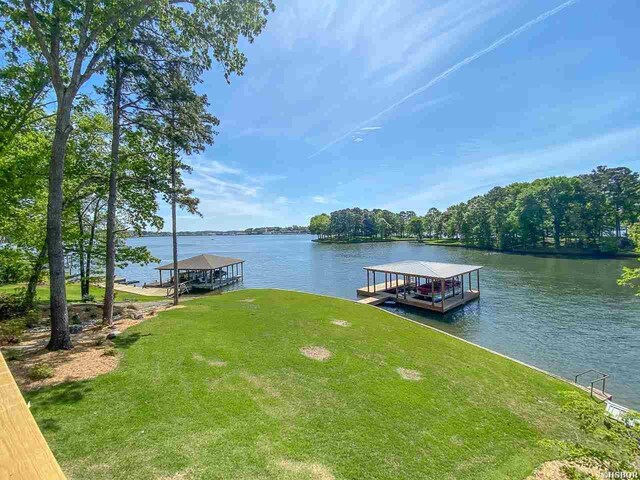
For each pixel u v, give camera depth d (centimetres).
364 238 10800
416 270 2464
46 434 486
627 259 4303
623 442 446
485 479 495
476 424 649
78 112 1210
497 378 892
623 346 1531
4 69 866
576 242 5178
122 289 2961
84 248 1559
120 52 1021
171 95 1171
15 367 700
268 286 3356
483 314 2114
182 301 1830
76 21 759
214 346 943
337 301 1792
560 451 476
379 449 540
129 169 1332
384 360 938
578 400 519
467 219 6794
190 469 441
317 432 568
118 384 655
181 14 843
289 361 879
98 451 460
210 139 1536
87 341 908
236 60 907
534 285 2930
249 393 679
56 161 798
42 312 1300
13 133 926
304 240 14875
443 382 827
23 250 1249
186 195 1695
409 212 13200
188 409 590
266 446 511
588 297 2459
